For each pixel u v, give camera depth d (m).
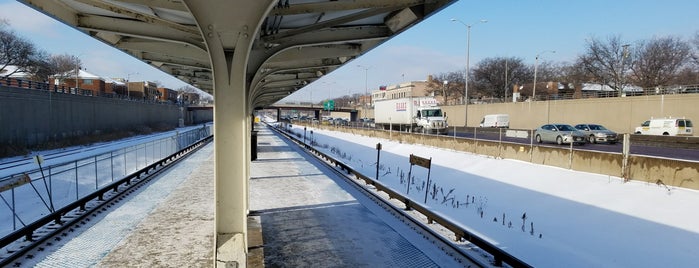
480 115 62.28
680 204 10.43
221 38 4.74
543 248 8.61
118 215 9.51
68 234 8.02
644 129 32.66
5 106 30.36
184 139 28.86
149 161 20.23
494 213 11.84
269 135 50.44
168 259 6.78
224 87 4.89
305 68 11.01
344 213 9.79
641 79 61.09
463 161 20.94
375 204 10.79
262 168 17.78
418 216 9.52
